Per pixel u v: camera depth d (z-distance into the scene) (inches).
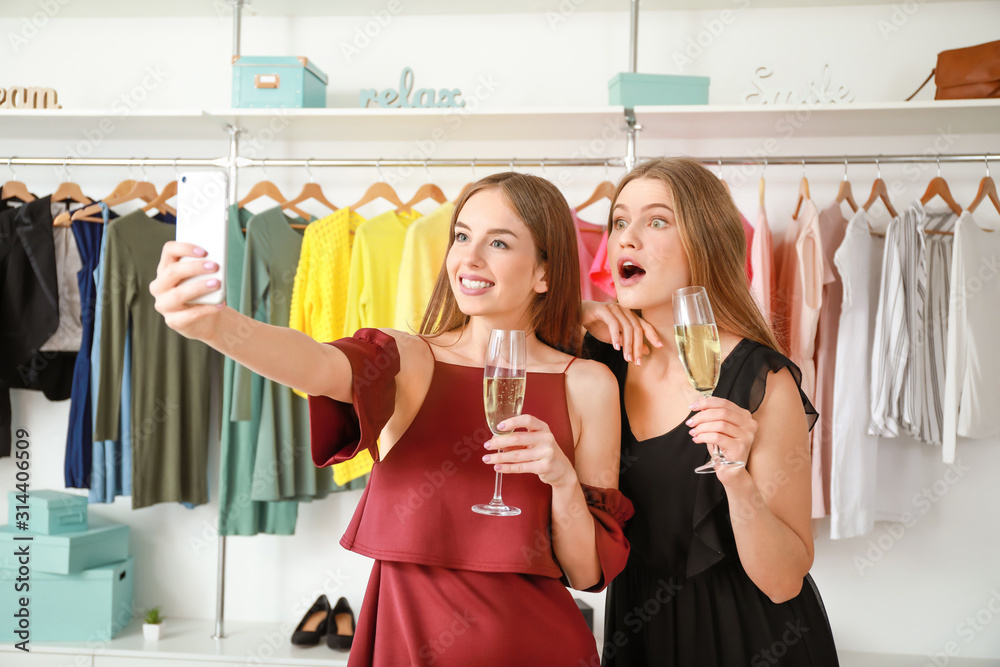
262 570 107.3
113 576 97.0
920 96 102.5
